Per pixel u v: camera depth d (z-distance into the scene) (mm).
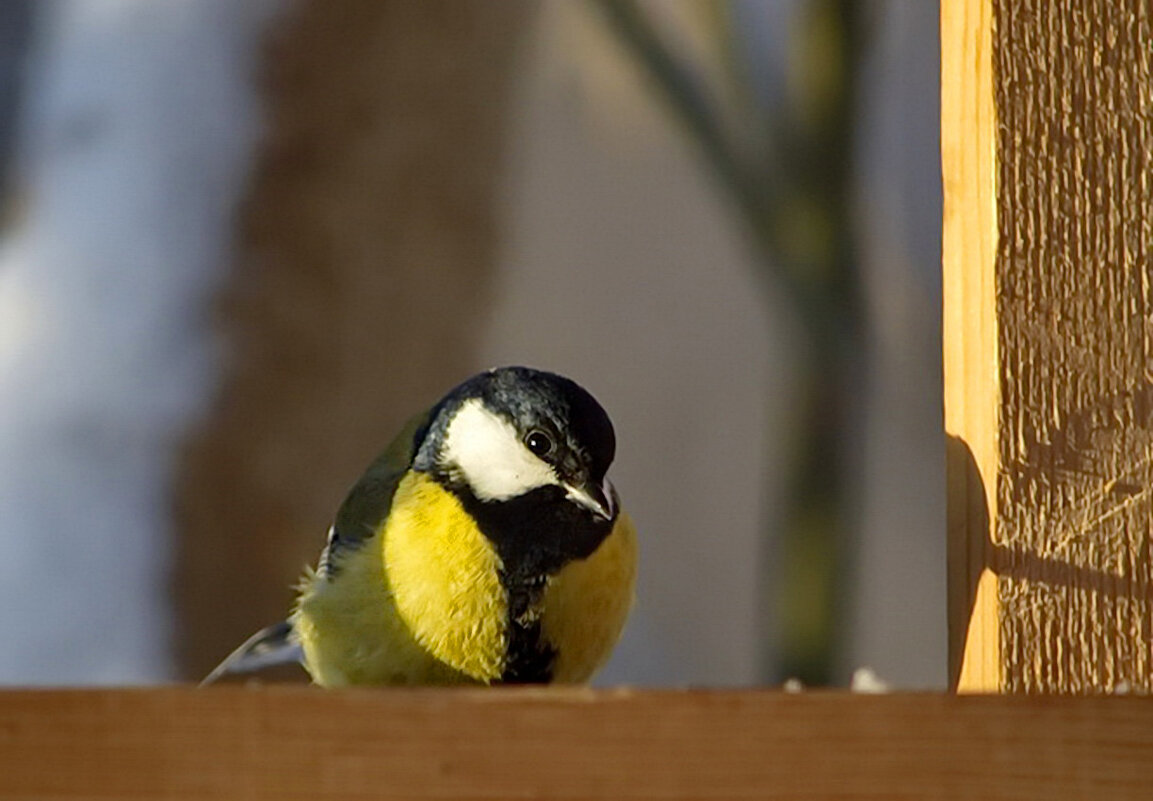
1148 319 5527
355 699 4480
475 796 4469
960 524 5625
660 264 17453
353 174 11984
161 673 10703
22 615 10672
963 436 5633
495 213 12820
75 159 12055
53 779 4445
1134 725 4535
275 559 11250
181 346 11375
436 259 12266
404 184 12211
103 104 12094
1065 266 5531
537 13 13398
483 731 4484
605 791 4492
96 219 11727
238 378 11398
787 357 13383
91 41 12375
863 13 12750
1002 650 5406
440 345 12242
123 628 10758
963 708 4547
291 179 11875
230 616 11062
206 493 11148
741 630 16766
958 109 5711
